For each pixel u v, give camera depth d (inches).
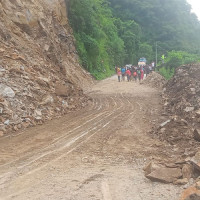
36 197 190.4
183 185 207.0
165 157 279.6
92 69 1390.3
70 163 263.3
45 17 860.6
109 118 475.8
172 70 1184.2
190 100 502.3
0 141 336.2
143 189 203.0
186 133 340.8
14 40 606.2
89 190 201.3
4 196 193.3
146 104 620.7
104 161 269.9
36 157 280.4
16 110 417.7
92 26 1444.4
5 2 685.9
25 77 494.6
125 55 2640.3
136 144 326.6
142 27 3772.1
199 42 3841.0
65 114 509.4
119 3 3890.3
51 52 773.3
